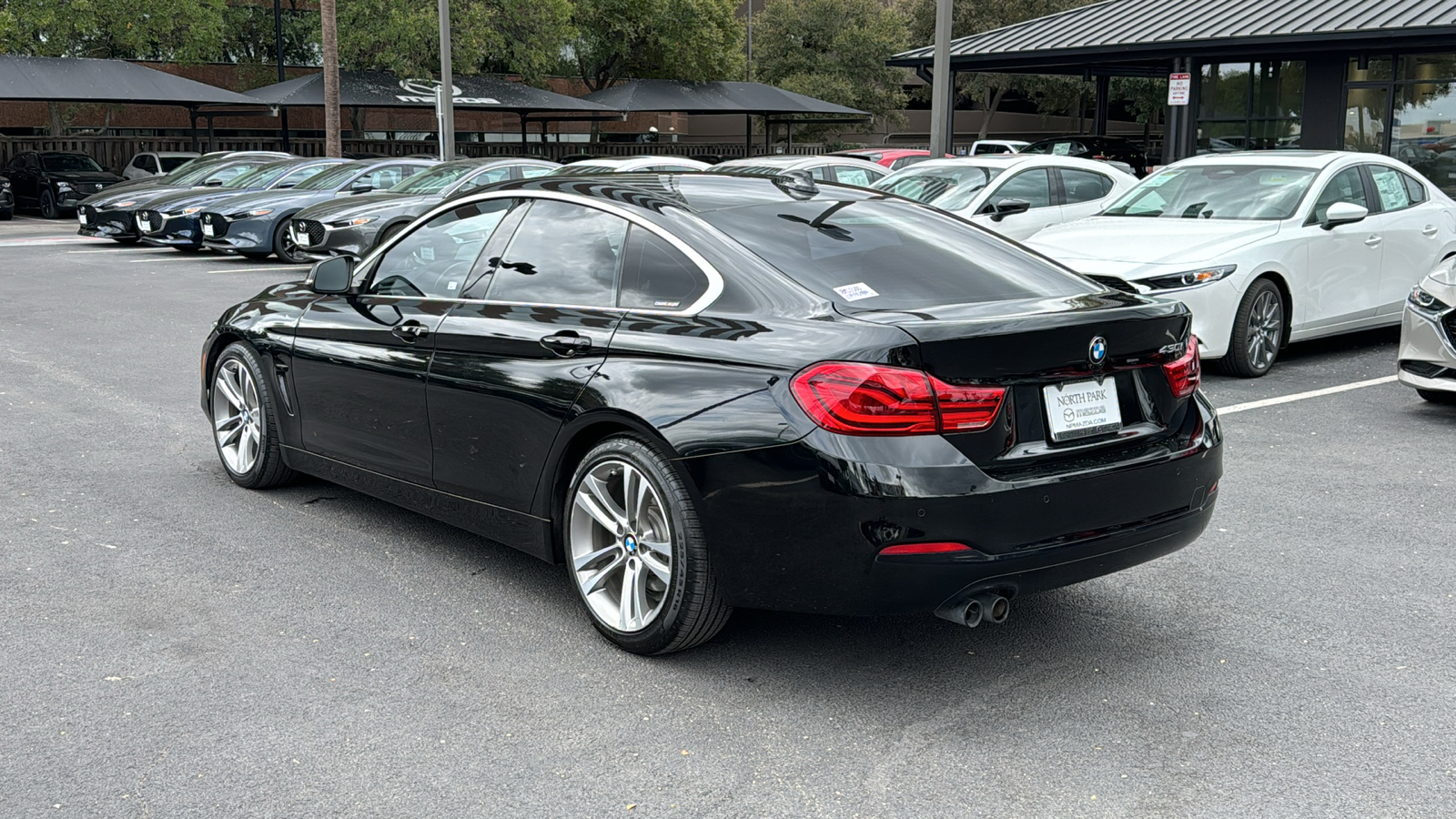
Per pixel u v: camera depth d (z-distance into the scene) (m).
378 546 4.98
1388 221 9.61
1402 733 3.38
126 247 20.58
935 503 3.25
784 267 3.82
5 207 27.88
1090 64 23.80
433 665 3.81
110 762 3.17
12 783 3.05
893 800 3.02
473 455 4.34
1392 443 6.79
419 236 4.92
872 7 49.41
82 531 5.11
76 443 6.63
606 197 4.27
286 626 4.12
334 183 19.05
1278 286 8.86
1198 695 3.63
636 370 3.75
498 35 37.12
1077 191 12.40
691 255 3.92
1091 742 3.33
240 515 5.37
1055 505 3.40
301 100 32.53
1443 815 2.94
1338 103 20.59
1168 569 4.78
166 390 8.15
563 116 43.69
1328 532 5.21
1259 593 4.50
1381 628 4.16
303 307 5.32
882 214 4.41
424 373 4.48
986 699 3.60
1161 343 3.76
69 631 4.04
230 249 17.73
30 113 37.25
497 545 5.02
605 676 3.75
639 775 3.14
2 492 5.67
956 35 46.62
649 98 38.81
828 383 3.32
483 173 16.92
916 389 3.27
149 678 3.69
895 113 52.44
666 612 3.71
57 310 12.26
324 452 5.20
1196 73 21.84
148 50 34.44
